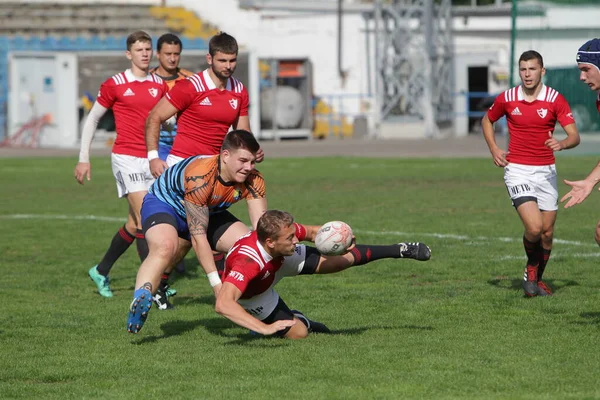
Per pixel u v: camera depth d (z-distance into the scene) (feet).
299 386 53.93
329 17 392.88
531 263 82.69
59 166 266.98
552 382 53.88
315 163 264.11
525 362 58.75
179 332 71.36
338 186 198.49
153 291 65.16
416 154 292.20
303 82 385.91
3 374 58.59
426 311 77.30
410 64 382.22
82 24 374.02
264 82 385.29
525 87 82.89
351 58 395.55
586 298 81.56
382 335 68.03
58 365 60.80
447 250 110.93
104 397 52.75
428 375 55.88
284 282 93.56
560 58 253.24
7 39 366.22
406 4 380.58
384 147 328.49
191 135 79.77
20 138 349.00
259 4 390.21
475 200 167.02
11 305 83.71
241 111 80.89
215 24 388.16
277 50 394.52
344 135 397.19
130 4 379.35
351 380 55.06
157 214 68.03
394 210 153.38
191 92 78.48
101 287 88.89
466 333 68.08
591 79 70.03
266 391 53.01
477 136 392.88
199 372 58.03
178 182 67.15
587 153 257.96
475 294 84.48
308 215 147.33
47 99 349.00
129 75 90.84
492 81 399.24
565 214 147.74
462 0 469.57
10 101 347.56
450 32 385.29
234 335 69.82
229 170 65.36
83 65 352.28
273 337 68.03
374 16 385.91
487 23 397.60
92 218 151.53
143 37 90.33
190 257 114.32
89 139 92.84
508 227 130.72
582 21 250.98
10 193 194.49
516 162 84.07
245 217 151.23
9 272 102.32
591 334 66.85
